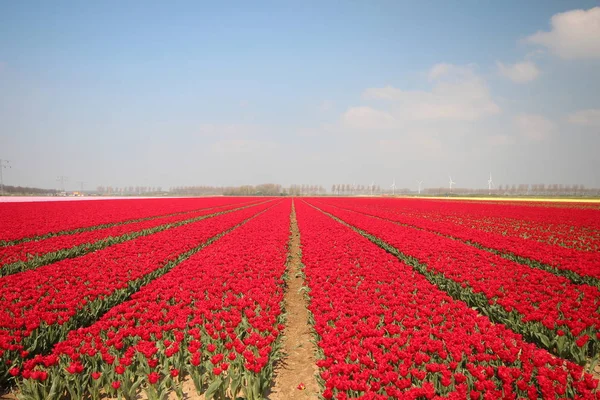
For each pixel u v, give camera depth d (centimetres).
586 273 1233
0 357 662
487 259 1411
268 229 2497
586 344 712
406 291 1028
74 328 834
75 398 597
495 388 532
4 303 883
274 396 667
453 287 1140
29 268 1487
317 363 626
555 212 4256
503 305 883
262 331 781
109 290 994
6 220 2897
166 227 2911
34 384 590
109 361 634
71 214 3606
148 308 895
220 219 3209
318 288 1035
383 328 746
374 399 515
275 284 1120
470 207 5512
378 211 4741
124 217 3378
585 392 512
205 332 777
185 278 1128
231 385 609
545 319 771
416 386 570
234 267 1279
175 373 616
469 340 670
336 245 1848
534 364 590
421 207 5619
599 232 2628
